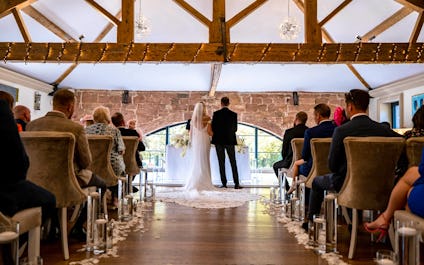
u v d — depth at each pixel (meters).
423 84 6.84
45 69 7.46
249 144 9.88
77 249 2.56
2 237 1.43
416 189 1.96
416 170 2.15
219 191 5.77
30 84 7.56
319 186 3.02
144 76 8.59
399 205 2.20
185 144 6.73
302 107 9.52
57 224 2.80
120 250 2.53
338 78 8.58
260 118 9.52
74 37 6.87
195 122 5.83
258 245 2.69
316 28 5.48
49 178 2.33
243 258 2.38
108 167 3.49
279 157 9.82
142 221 3.49
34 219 1.90
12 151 1.79
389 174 2.36
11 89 6.85
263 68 8.12
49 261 2.27
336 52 5.37
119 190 3.47
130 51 5.36
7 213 1.76
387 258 1.49
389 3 5.65
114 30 7.12
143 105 9.48
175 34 7.23
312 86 9.12
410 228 1.58
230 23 5.45
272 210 4.15
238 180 6.35
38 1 5.61
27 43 5.29
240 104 9.54
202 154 5.79
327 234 2.54
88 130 3.77
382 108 8.59
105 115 3.86
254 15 6.74
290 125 9.52
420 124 2.65
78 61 5.36
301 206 3.51
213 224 3.39
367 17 6.23
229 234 3.02
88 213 2.55
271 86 9.16
